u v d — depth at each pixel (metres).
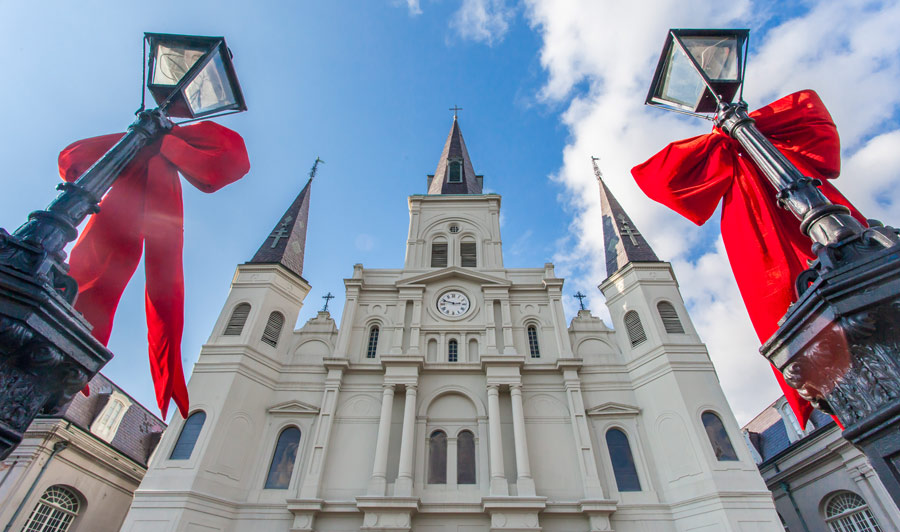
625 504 15.48
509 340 19.72
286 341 19.98
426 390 18.48
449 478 16.30
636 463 16.59
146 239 6.14
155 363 6.21
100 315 5.50
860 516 17.58
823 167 5.58
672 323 19.12
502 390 18.36
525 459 16.16
